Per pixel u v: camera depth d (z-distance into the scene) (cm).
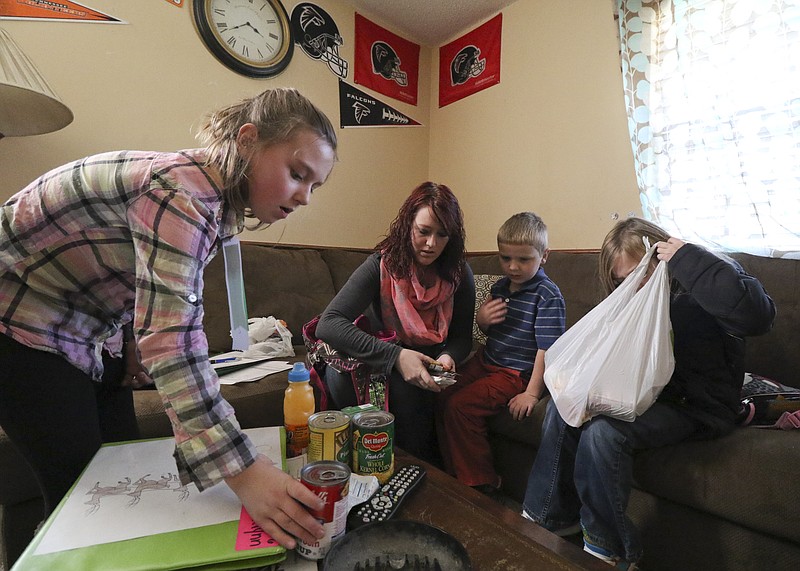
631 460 95
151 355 52
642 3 182
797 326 125
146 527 51
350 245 262
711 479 88
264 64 220
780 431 95
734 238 159
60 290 68
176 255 53
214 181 62
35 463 69
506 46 251
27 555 46
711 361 101
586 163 211
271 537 50
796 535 79
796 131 145
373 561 49
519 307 144
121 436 89
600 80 206
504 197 252
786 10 146
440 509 64
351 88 260
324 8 247
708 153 164
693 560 95
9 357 65
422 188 125
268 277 185
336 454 70
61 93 165
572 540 115
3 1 154
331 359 115
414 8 260
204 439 52
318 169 67
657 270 99
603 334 102
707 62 165
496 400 130
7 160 155
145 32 185
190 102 198
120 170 59
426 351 128
